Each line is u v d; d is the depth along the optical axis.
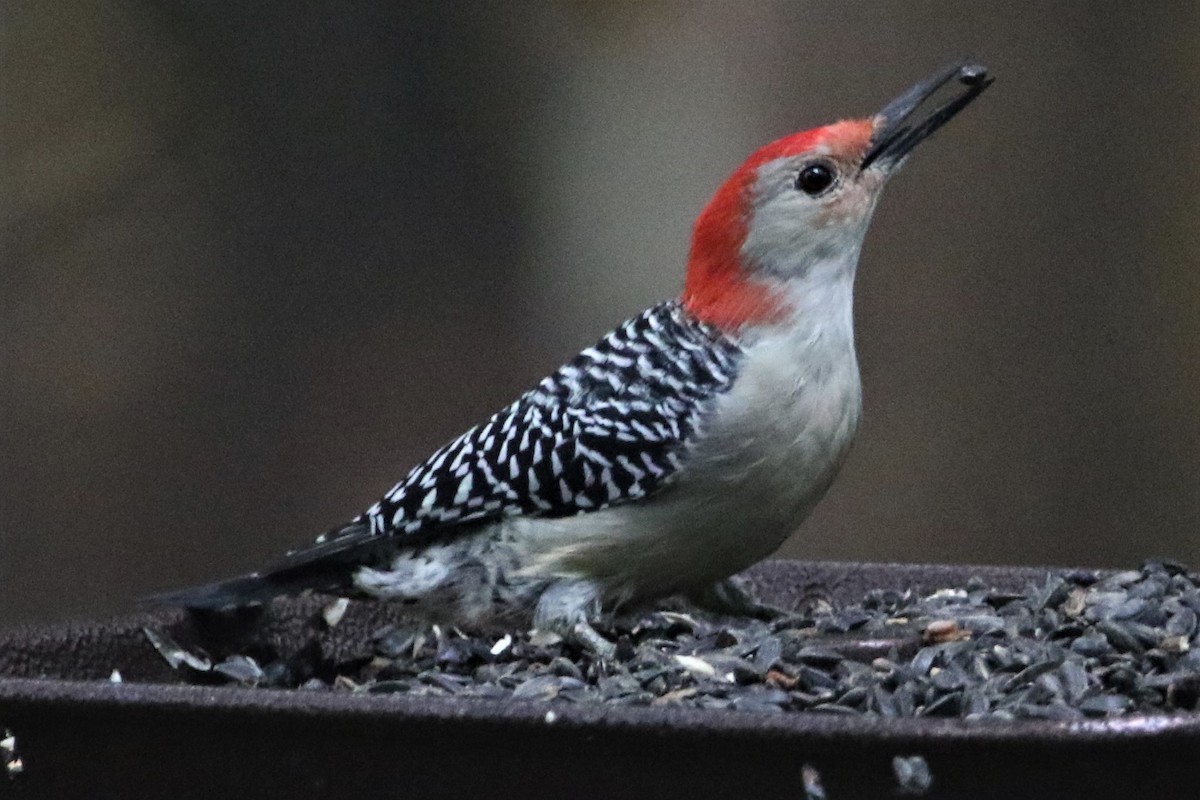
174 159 16.06
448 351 17.31
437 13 16.81
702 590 7.98
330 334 17.05
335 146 16.88
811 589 8.39
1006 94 14.51
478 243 17.19
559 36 16.67
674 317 7.81
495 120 16.95
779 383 7.50
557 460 7.55
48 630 7.31
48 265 15.48
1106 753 4.89
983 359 14.52
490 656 7.58
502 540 7.68
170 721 5.36
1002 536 14.41
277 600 8.03
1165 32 14.33
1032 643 6.69
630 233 16.66
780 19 15.48
